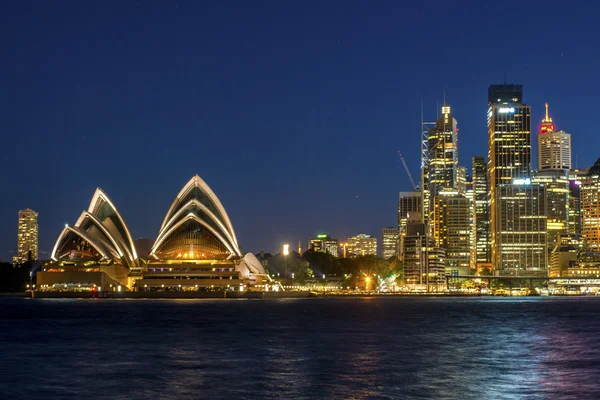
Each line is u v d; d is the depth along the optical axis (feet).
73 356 244.22
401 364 225.15
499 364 226.38
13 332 342.03
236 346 276.00
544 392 177.78
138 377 198.80
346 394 174.91
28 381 192.65
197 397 171.63
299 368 215.72
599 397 171.83
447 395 173.78
